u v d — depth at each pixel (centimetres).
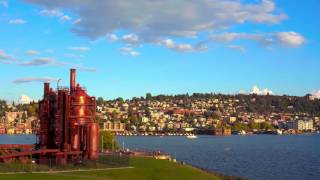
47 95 9925
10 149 9519
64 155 8894
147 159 9750
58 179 6750
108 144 13862
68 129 9319
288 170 15150
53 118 9669
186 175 8175
